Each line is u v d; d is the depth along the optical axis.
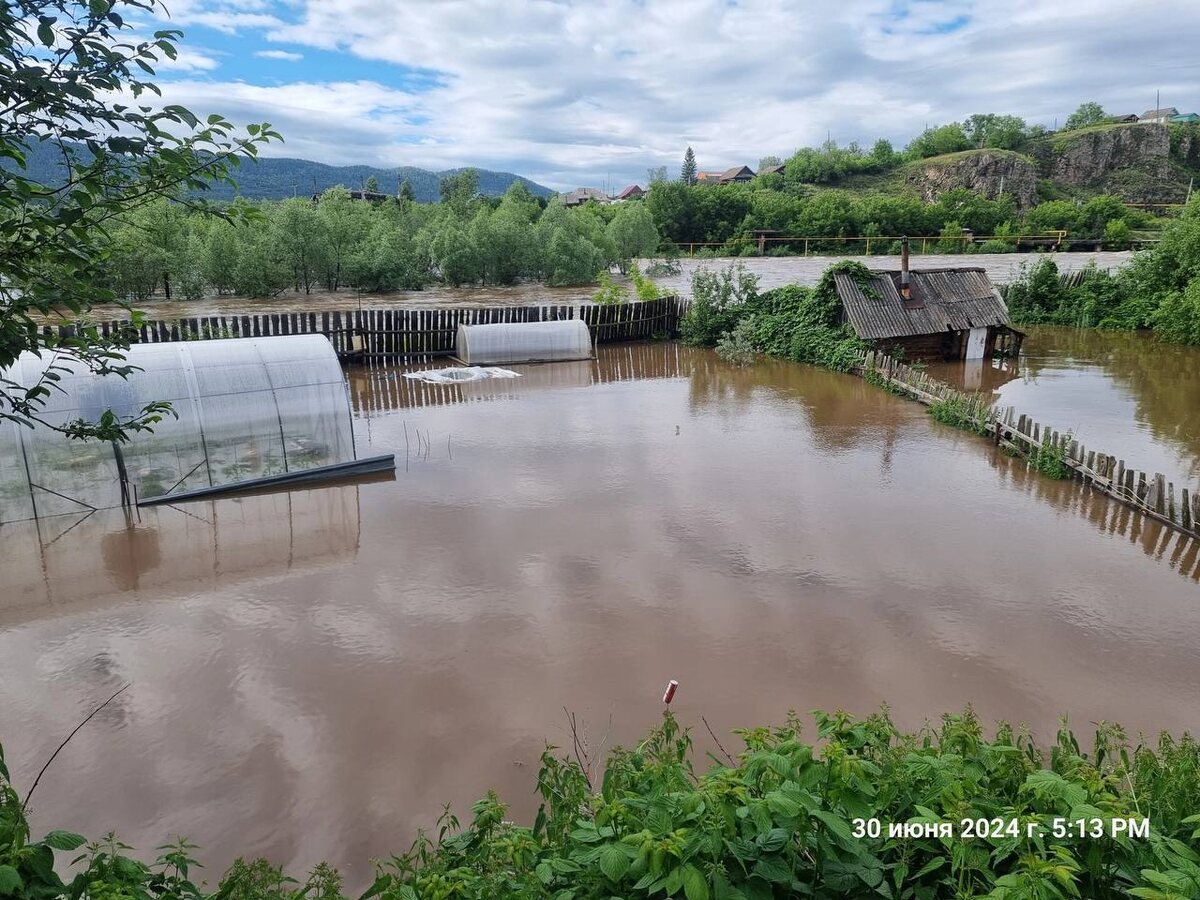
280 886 5.03
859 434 17.78
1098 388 22.50
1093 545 11.76
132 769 6.99
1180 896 2.43
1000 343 27.34
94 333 3.90
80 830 6.30
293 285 44.06
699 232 88.19
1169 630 9.31
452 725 7.59
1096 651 8.87
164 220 37.62
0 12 2.91
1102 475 13.94
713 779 3.10
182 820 6.41
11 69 3.05
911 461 15.80
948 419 18.55
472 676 8.38
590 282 50.34
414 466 15.50
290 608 9.87
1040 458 15.18
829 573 10.78
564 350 27.17
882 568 10.95
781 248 79.38
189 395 13.77
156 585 10.54
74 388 12.91
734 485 14.35
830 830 3.07
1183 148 126.12
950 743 3.83
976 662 8.65
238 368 14.40
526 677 8.36
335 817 6.45
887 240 79.81
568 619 9.56
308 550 11.65
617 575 10.73
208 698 8.01
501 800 6.59
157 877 3.23
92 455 12.98
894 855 3.26
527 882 3.04
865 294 26.00
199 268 39.97
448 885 3.01
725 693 8.09
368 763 7.07
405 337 26.86
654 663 8.63
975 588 10.36
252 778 6.88
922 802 3.21
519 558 11.27
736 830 2.92
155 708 7.84
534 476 14.84
